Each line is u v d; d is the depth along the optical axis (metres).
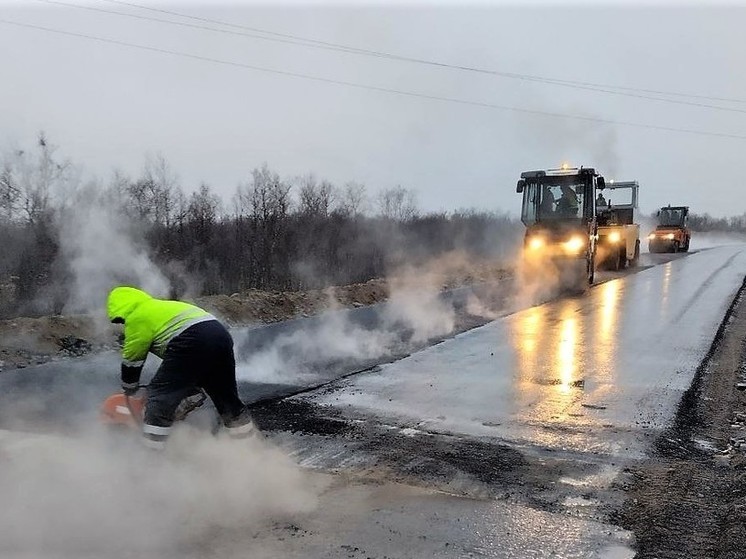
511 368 8.50
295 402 6.84
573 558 3.61
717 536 3.90
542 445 5.55
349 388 7.46
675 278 20.53
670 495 4.52
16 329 9.16
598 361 8.86
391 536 3.83
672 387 7.48
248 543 3.71
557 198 18.02
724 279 19.92
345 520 4.03
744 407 6.81
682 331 11.06
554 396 7.12
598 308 14.02
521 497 4.45
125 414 4.84
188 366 4.62
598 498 4.45
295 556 3.57
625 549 3.73
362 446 5.46
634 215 26.62
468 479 4.76
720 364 8.68
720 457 5.33
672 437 5.79
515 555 3.63
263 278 18.77
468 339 10.64
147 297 4.88
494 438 5.72
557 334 10.98
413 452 5.33
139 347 4.69
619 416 6.40
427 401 6.91
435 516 4.12
